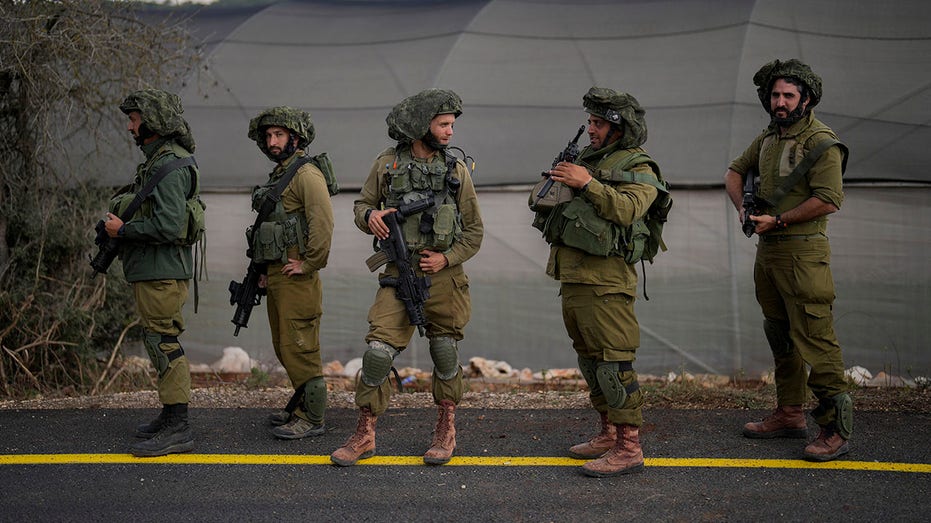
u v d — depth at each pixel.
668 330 9.15
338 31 11.51
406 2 12.19
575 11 11.09
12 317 7.87
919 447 5.21
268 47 11.27
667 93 9.95
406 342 5.11
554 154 9.69
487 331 9.50
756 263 5.35
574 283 4.86
